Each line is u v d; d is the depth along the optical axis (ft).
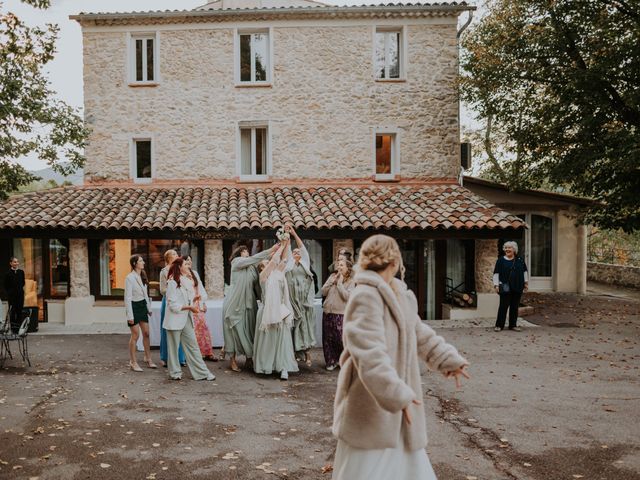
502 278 42.60
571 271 65.16
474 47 54.03
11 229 47.44
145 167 57.52
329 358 29.76
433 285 51.90
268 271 28.07
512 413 21.97
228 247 50.49
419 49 56.34
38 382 27.53
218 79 56.13
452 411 22.29
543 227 65.57
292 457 17.38
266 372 27.86
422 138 56.59
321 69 56.29
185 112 56.29
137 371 29.94
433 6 54.90
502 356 33.37
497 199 64.44
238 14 55.06
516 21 52.16
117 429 20.13
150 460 17.15
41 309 51.52
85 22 55.77
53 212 49.44
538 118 53.31
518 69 51.16
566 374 28.68
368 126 56.44
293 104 56.29
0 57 38.86
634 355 33.53
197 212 49.62
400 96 56.49
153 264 52.01
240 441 18.84
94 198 53.21
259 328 28.09
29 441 18.89
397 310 9.15
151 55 56.95
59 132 43.16
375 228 46.83
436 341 9.93
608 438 19.01
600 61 48.08
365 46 56.29
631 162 46.14
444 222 46.91
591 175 55.26
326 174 56.49
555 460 17.03
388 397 8.38
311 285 30.42
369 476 9.05
